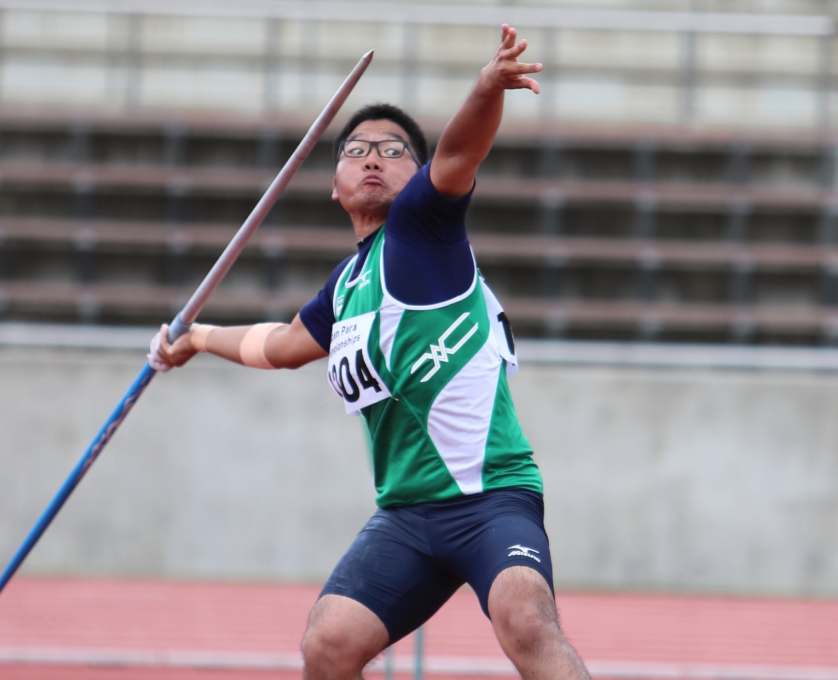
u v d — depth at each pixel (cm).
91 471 2512
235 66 4809
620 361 2434
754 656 1956
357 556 872
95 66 4803
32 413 2509
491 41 4903
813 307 4131
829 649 2020
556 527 2477
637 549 2472
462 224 840
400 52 4912
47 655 1590
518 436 872
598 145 4378
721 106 4878
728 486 2466
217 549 2512
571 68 4891
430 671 1617
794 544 2452
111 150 4372
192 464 2520
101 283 4084
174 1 4688
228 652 1897
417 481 855
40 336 2486
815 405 2459
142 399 2522
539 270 4103
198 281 4094
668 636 2098
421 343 839
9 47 4794
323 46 4906
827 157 4431
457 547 838
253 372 2530
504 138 4347
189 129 4353
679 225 4269
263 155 4353
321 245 4091
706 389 2478
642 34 4925
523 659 755
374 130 911
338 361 888
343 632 845
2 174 4225
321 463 2523
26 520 2498
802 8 5122
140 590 2416
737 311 4034
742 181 4384
